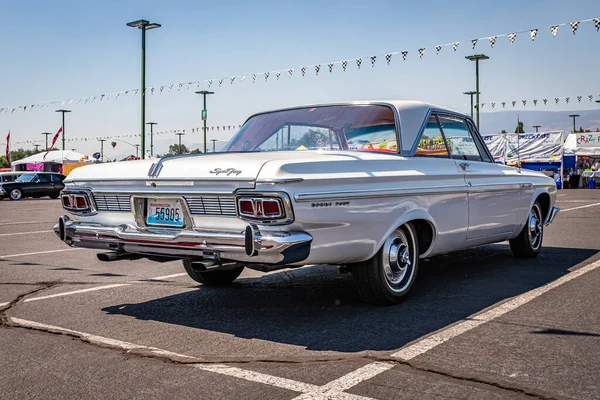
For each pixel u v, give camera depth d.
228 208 3.97
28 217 16.25
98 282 6.05
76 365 3.45
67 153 47.34
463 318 4.33
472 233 5.54
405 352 3.57
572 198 20.95
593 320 4.23
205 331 4.14
